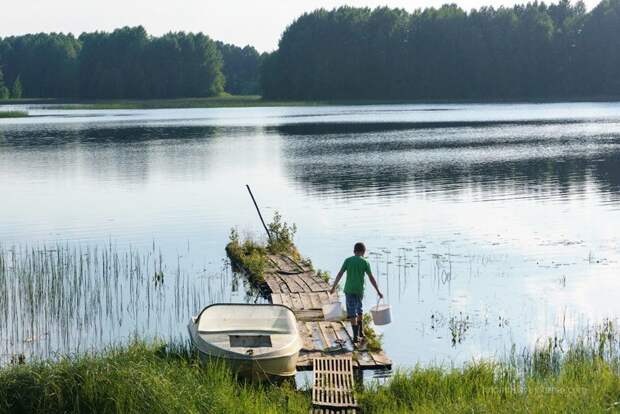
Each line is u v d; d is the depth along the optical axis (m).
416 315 23.20
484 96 193.75
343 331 20.84
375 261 30.34
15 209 43.88
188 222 39.59
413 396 15.80
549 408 13.39
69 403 14.44
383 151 72.88
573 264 29.20
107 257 31.64
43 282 27.06
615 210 40.41
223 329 19.02
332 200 45.66
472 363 18.36
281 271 28.55
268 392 16.48
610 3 188.25
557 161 62.66
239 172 59.53
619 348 19.22
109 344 19.83
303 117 139.12
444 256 30.94
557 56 189.00
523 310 23.48
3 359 19.70
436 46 196.62
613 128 96.62
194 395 14.98
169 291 26.59
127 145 83.06
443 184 51.22
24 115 153.00
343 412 15.34
